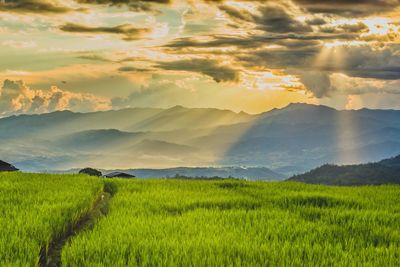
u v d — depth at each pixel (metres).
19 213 12.75
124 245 9.54
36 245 9.36
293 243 10.35
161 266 8.30
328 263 8.86
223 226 12.28
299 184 25.48
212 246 9.74
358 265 8.60
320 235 11.32
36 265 8.52
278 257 9.12
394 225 12.96
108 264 8.45
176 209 15.85
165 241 10.07
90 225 12.95
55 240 11.02
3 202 15.34
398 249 9.91
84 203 14.68
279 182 26.77
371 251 9.72
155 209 15.38
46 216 11.88
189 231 11.36
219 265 8.46
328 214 14.62
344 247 10.45
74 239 10.23
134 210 14.83
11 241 9.44
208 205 16.67
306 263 8.77
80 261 8.66
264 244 10.06
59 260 9.59
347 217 14.06
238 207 16.22
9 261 8.40
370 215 14.23
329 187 24.11
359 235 11.69
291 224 12.77
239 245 9.88
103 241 9.96
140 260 8.88
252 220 13.23
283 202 17.50
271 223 12.59
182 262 8.52
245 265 8.54
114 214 13.83
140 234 10.91
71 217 12.42
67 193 17.16
